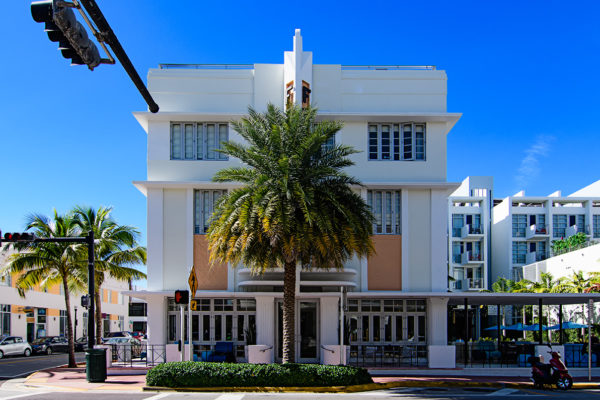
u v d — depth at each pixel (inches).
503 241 2511.1
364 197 951.0
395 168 963.3
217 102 968.3
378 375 824.9
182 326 687.1
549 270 1931.6
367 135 968.9
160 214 935.7
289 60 956.6
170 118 952.9
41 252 976.3
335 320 903.1
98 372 727.7
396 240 950.4
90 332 760.3
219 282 931.3
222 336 935.0
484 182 2620.6
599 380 794.8
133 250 1093.8
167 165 951.0
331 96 974.4
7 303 1620.3
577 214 2477.9
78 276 1013.2
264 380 656.4
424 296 913.5
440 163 966.4
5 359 1279.5
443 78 984.9
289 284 706.2
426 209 955.3
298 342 925.8
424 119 965.2
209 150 959.0
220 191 954.1
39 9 226.2
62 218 995.9
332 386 660.7
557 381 721.6
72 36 239.0
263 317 893.8
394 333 943.0
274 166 700.7
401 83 981.8
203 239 939.3
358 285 939.3
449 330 1718.8
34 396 609.3
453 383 728.3
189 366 663.1
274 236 649.6
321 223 658.8
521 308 2043.6
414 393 656.4
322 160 736.3
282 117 738.8
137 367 852.6
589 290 1444.4
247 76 973.2
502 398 617.9
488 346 1008.2
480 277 2516.0
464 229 2511.1
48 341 1518.2
